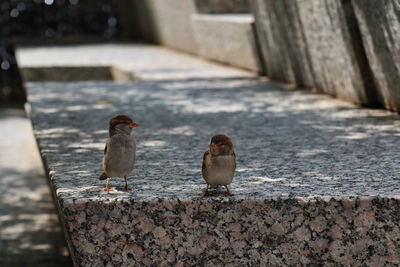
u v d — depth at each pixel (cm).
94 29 3059
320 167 628
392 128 834
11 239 1018
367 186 538
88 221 490
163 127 884
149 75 1574
